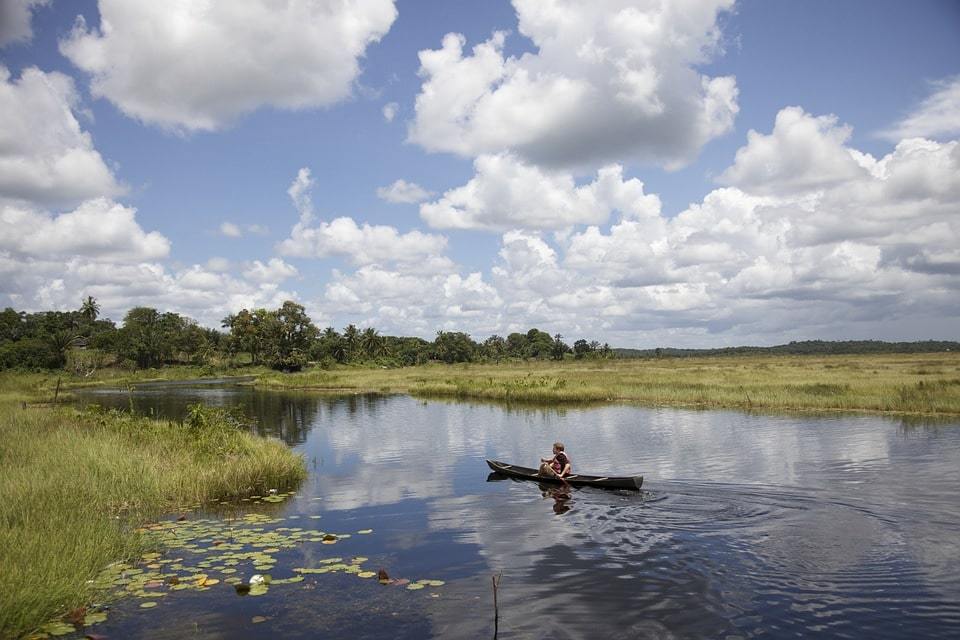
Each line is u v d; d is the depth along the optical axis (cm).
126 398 4847
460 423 2862
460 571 912
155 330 12988
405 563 951
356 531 1130
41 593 735
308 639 698
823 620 733
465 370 8519
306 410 3697
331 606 788
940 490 1351
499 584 858
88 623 734
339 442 2331
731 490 1377
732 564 917
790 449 1897
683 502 1284
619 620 741
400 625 733
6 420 2178
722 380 4575
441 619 749
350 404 4081
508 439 2311
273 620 746
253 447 1778
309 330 13500
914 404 2823
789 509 1211
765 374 5366
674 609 768
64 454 1497
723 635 700
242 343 12925
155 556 980
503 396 4172
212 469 1502
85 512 1085
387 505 1334
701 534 1066
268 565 940
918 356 11244
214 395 5206
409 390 5275
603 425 2611
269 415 3419
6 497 1120
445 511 1273
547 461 1585
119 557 955
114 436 1834
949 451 1820
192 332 13450
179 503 1346
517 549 1011
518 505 1312
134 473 1391
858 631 704
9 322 14050
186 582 866
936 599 786
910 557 936
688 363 9938
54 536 909
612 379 4941
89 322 14962
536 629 721
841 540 1019
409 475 1677
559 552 990
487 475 1661
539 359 16575
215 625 732
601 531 1098
